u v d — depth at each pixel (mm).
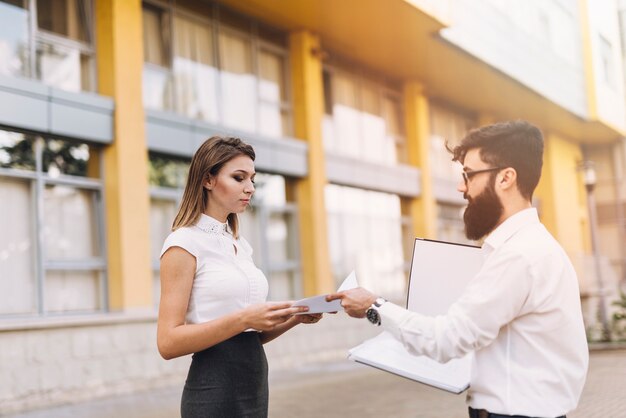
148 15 12055
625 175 28625
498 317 1951
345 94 17281
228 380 2309
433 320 2023
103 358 9711
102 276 10516
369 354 2182
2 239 9227
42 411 8500
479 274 2010
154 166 11633
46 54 10141
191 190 2430
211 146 2439
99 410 8422
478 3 17625
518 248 1982
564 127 25500
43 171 9836
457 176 22031
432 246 2297
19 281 9391
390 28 15328
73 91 10109
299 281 14891
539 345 1983
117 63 10789
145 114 11188
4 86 9180
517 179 2070
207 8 13383
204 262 2352
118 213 10523
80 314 10109
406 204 19266
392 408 7676
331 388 9602
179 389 10250
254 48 14508
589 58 23688
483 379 2016
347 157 16297
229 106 13641
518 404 1958
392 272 18094
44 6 10188
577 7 22484
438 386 2098
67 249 10062
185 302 2309
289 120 15352
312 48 15500
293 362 13320
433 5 14648
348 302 2133
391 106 19281
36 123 9547
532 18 20703
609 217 28984
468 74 18938
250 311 2172
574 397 2014
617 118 26109
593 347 12812
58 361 9117
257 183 14078
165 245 2340
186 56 12734
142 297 10633
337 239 16125
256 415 2367
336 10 14195
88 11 10898
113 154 10625
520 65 19703
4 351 8547
